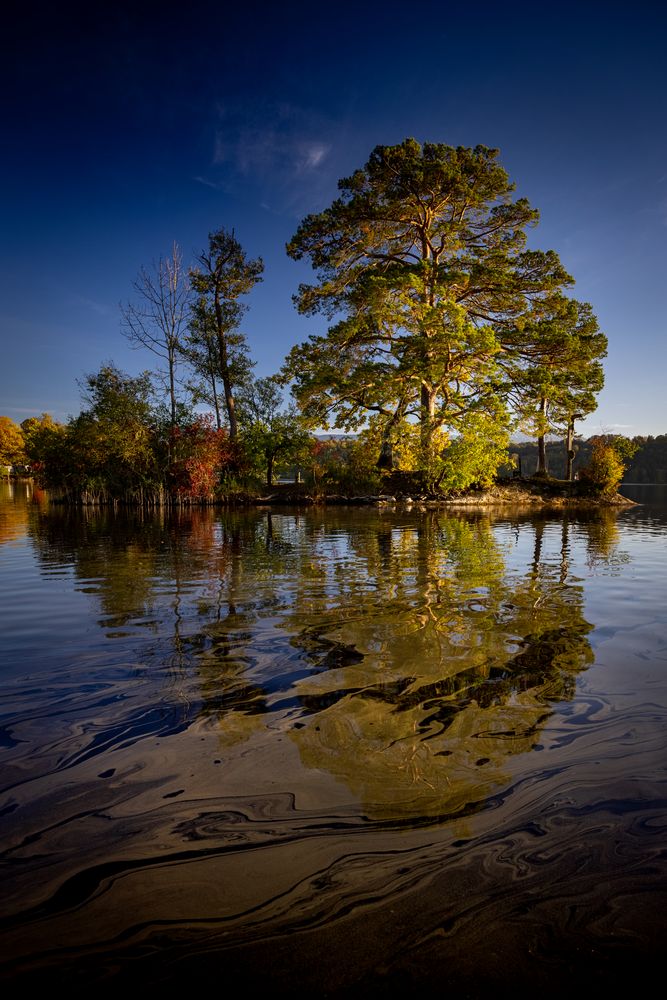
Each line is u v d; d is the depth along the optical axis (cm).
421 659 336
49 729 245
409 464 2734
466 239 2672
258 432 2844
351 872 158
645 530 1320
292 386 2561
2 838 172
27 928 139
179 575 646
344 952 132
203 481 2325
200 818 182
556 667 322
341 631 399
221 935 137
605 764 214
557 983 123
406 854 165
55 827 177
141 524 1413
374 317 2398
